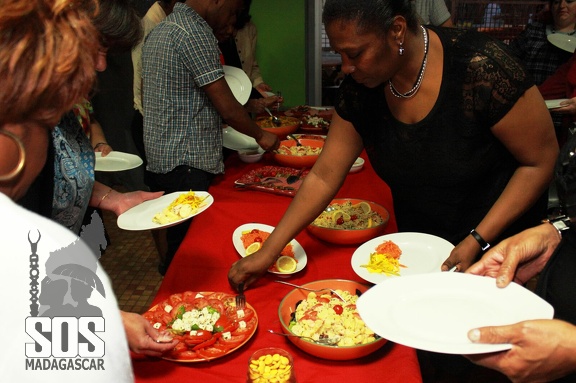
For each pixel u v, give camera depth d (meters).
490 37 1.24
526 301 0.92
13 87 0.53
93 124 2.34
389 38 1.15
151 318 1.19
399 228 1.66
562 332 0.79
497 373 2.03
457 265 1.26
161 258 2.98
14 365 0.45
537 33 3.22
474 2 4.13
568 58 3.14
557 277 1.02
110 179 4.35
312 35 4.26
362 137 1.46
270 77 4.44
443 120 1.27
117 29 1.14
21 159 0.56
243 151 2.46
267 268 1.34
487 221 1.29
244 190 2.04
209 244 1.59
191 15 1.95
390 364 1.05
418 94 1.27
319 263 1.47
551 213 2.51
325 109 3.29
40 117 0.58
